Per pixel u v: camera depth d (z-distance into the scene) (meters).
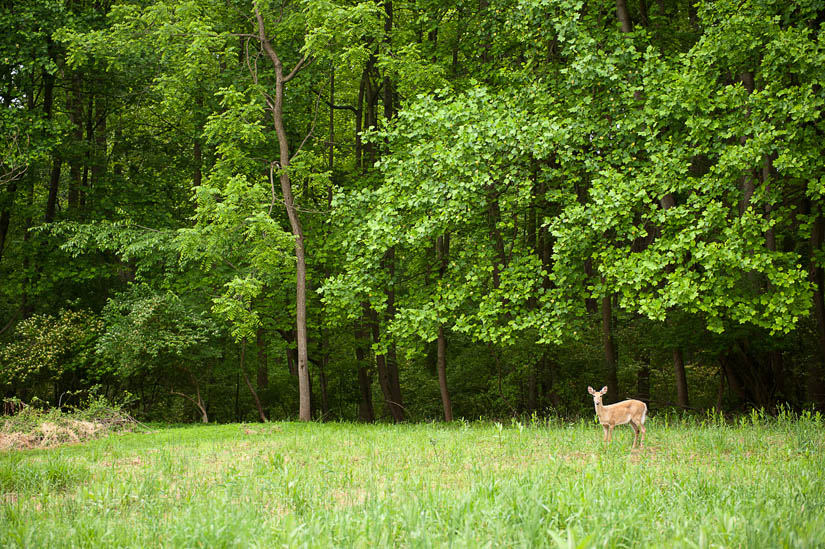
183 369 22.22
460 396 25.05
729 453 10.28
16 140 21.59
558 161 16.70
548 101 16.67
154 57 22.66
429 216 16.98
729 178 14.15
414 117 17.41
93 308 24.95
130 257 23.56
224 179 20.58
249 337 20.08
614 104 15.93
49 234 23.92
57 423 16.48
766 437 11.43
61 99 26.73
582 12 19.19
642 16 18.98
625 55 15.96
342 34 19.08
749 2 14.44
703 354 19.42
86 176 27.66
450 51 21.81
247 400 27.94
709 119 14.33
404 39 21.94
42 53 22.42
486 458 10.36
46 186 28.11
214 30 21.67
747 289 15.01
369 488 7.68
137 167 26.59
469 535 4.93
